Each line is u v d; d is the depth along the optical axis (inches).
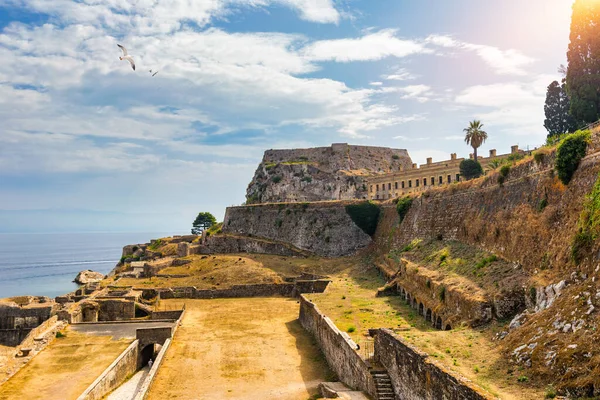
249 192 7111.2
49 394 1696.6
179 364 1942.7
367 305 2342.5
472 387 858.8
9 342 2874.0
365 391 1375.5
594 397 814.5
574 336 979.3
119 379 1958.7
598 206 1190.3
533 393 895.1
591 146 1432.1
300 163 6820.9
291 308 3029.0
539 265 1450.5
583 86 2450.8
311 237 4601.4
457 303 1608.0
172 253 5403.5
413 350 1133.7
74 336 2431.1
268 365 1923.0
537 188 1724.9
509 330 1246.3
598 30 2432.3
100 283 3964.1
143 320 2775.6
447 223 2746.1
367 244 4340.6
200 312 2945.4
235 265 4042.8
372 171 6820.9
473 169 3639.3
